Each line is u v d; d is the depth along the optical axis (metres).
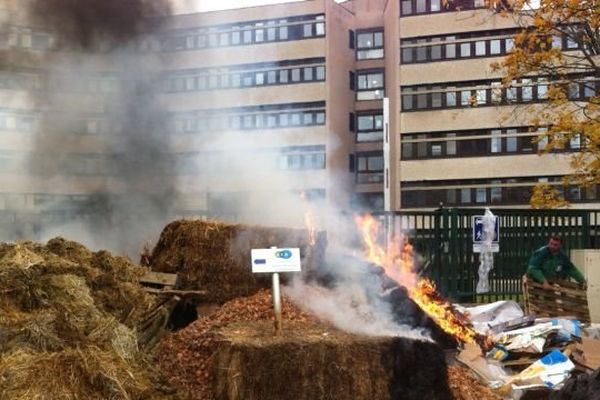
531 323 6.96
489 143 34.38
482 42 34.72
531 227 10.52
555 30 9.32
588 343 6.13
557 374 5.57
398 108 35.94
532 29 11.04
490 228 10.26
